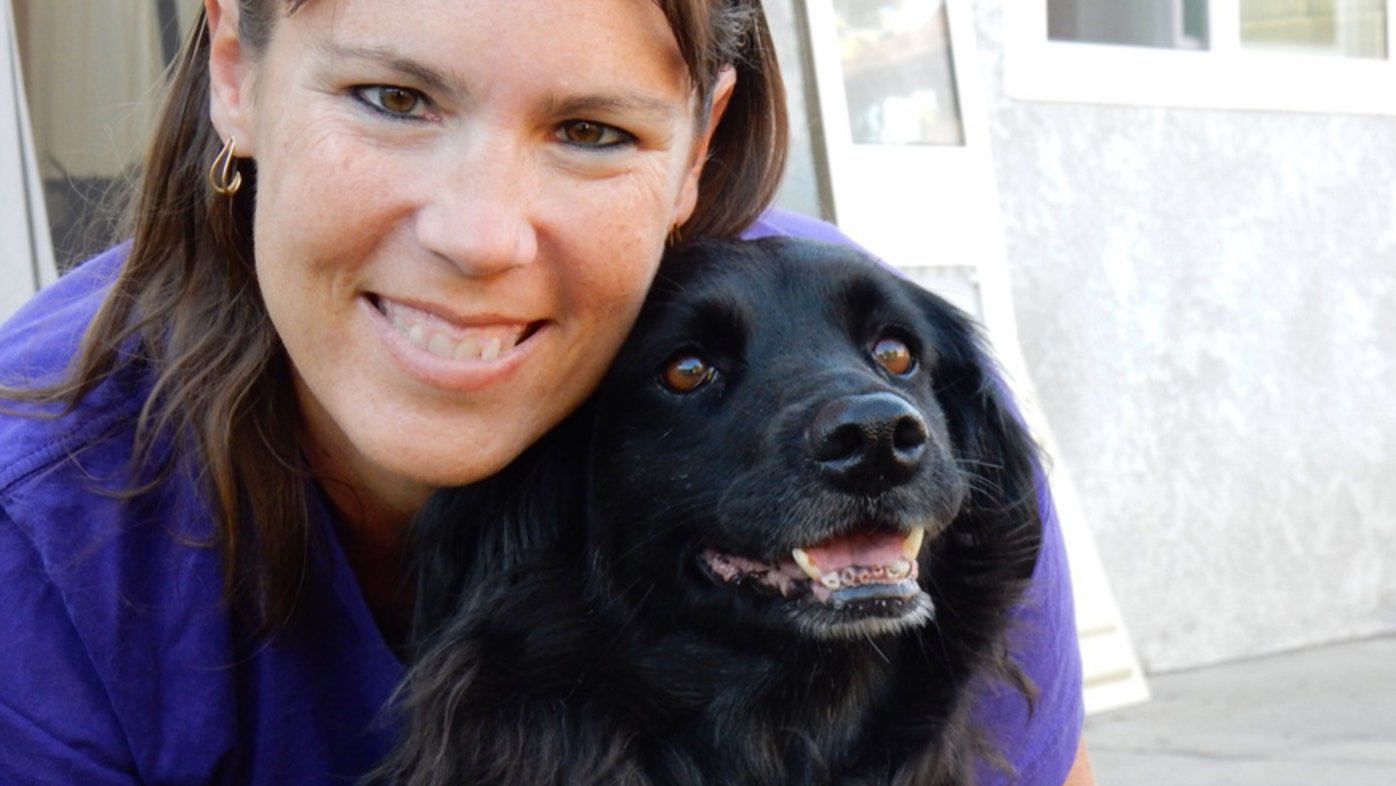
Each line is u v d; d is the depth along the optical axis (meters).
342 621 1.09
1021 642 1.16
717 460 1.07
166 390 1.07
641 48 0.99
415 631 1.09
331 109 0.98
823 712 1.10
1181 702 2.14
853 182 1.91
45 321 1.13
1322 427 2.55
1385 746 1.89
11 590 1.04
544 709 1.08
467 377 1.00
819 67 1.88
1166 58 2.38
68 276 1.18
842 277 1.10
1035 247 2.25
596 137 1.00
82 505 1.05
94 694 1.06
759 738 1.10
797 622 1.05
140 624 1.06
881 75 1.97
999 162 2.21
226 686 1.07
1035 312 2.25
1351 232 2.61
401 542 1.12
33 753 1.05
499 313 1.00
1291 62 2.54
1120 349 2.32
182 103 1.08
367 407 1.02
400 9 0.96
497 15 0.96
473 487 1.08
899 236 1.95
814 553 1.05
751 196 1.17
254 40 1.01
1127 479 2.32
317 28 0.97
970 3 2.07
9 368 1.09
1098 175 2.31
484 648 1.07
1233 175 2.46
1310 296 2.55
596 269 1.01
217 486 1.05
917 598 1.05
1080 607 2.06
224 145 1.04
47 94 1.50
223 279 1.06
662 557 1.08
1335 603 2.57
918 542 1.06
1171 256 2.38
